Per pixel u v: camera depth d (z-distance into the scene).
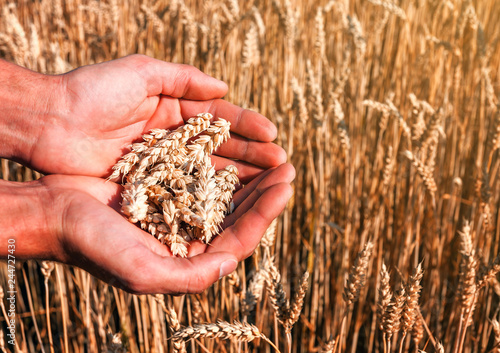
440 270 0.75
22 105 0.58
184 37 1.08
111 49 1.08
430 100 0.85
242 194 0.59
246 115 0.60
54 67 0.80
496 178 0.73
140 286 0.50
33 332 0.80
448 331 0.66
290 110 0.78
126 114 0.59
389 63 0.98
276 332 0.54
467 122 0.82
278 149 0.60
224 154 0.62
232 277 0.56
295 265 0.84
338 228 0.70
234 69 0.90
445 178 0.80
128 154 0.59
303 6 1.11
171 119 0.62
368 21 1.09
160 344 0.63
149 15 0.95
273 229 0.57
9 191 0.52
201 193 0.55
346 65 0.75
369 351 0.68
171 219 0.54
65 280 0.75
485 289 0.65
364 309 0.75
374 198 0.77
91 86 0.58
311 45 1.05
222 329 0.50
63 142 0.58
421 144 0.67
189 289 0.51
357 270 0.53
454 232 0.77
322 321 0.77
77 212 0.51
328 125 0.80
